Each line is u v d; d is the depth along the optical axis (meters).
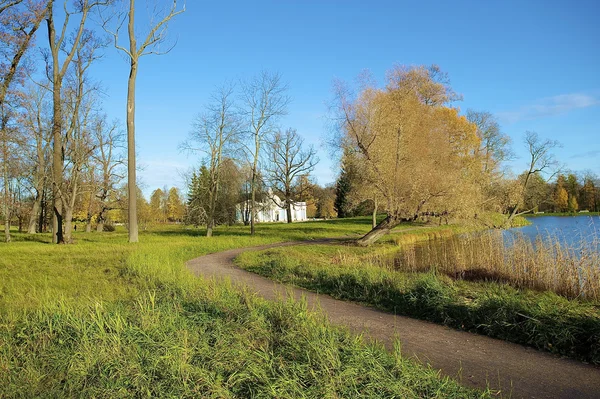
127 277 11.51
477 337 6.75
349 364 4.39
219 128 32.41
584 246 11.39
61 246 22.61
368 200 26.75
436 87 33.66
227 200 41.88
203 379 4.24
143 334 5.48
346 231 37.31
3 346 5.46
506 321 6.84
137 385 4.23
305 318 5.87
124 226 56.16
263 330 5.60
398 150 22.66
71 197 27.91
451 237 30.30
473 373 5.19
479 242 16.83
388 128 22.94
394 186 22.53
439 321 7.68
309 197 68.38
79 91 27.73
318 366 4.38
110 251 19.02
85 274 12.16
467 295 8.41
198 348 5.01
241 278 12.46
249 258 17.19
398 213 23.12
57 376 4.68
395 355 4.77
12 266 14.06
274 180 56.84
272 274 13.02
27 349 5.49
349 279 10.67
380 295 9.46
